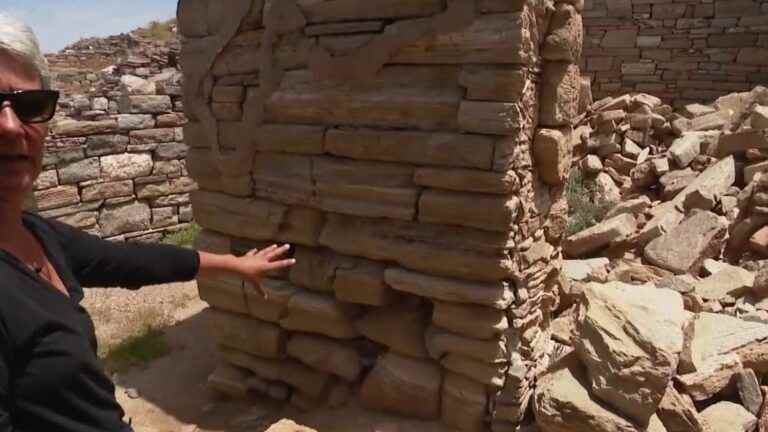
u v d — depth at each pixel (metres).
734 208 6.71
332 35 3.92
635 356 3.34
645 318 3.52
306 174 4.17
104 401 1.55
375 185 3.88
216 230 4.77
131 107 8.80
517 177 3.49
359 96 3.86
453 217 3.63
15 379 1.35
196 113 4.66
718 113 9.19
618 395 3.38
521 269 3.85
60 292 1.51
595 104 10.02
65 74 12.55
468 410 3.94
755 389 3.78
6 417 1.32
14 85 1.41
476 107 3.43
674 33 12.85
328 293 4.35
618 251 6.46
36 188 7.88
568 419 3.47
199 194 4.80
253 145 4.38
